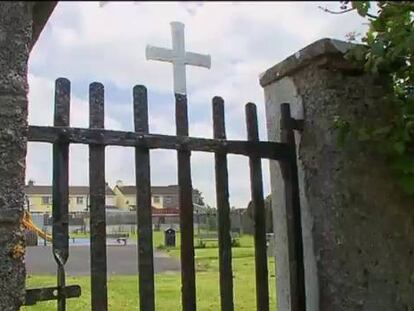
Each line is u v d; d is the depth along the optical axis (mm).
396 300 2834
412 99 2758
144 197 2586
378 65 2803
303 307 2918
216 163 2816
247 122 2963
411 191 2766
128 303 4375
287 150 3021
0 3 2203
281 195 3125
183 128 2744
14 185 2154
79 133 2473
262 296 2852
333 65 2902
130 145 2584
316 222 2926
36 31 2342
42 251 6707
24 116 2217
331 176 2865
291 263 2965
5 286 2090
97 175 2498
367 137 2756
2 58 2203
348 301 2764
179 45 3641
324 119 2918
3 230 2113
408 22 2592
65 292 2330
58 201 2393
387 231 2873
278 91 3250
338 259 2803
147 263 2551
